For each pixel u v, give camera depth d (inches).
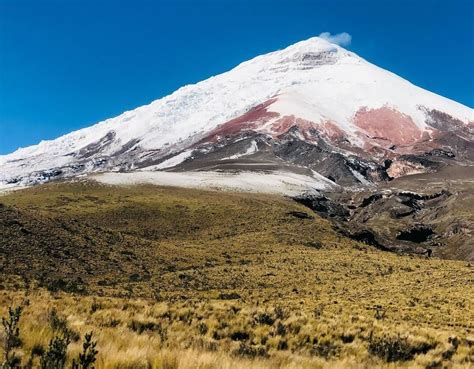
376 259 3134.8
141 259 2524.6
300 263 2837.1
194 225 4281.5
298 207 5526.6
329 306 1435.8
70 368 316.2
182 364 373.4
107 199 4894.2
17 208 2664.9
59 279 1765.5
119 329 642.2
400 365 648.4
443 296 1737.2
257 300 1610.5
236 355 533.0
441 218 7736.2
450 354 742.5
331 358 647.1
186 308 922.1
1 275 1651.1
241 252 3262.8
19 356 369.4
